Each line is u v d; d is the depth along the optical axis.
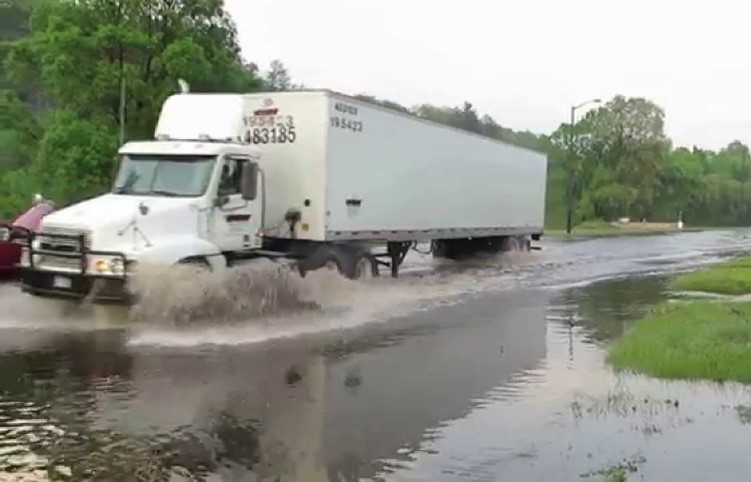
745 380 9.69
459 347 12.12
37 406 8.37
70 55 31.55
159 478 6.29
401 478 6.32
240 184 15.28
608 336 13.17
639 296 18.98
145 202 13.84
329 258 17.84
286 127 17.44
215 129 15.71
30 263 13.38
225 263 14.51
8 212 35.22
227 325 13.48
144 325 13.15
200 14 33.94
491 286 21.16
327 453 6.92
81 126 31.62
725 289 20.02
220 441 7.25
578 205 92.00
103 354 11.12
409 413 8.24
